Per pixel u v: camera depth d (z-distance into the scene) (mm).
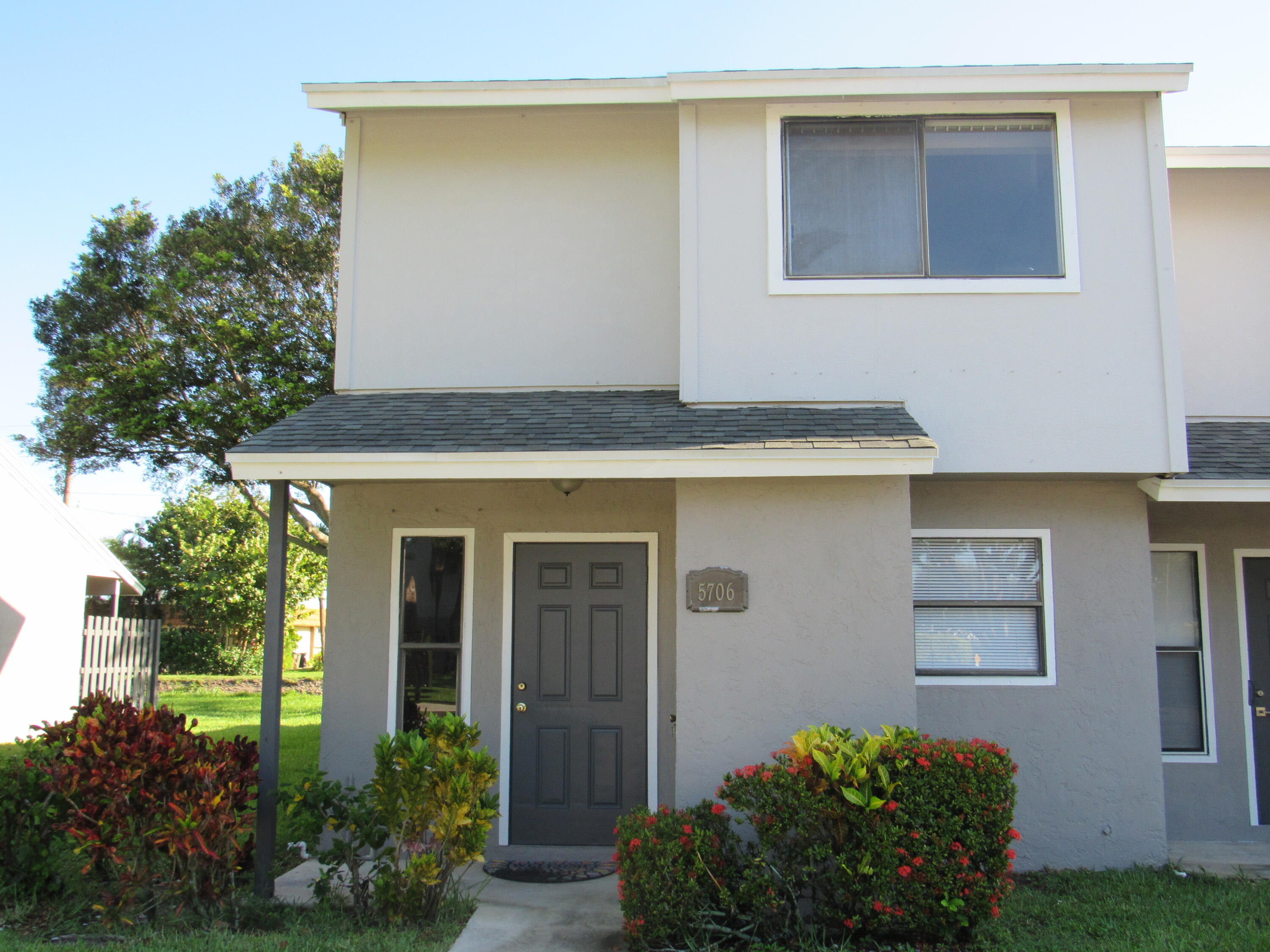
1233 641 7719
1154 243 6848
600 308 7926
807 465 5844
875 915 4781
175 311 17016
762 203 7066
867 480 6004
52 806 5625
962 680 6840
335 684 7289
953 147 7102
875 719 5805
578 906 5715
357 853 5398
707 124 7160
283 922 5258
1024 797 6695
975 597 7035
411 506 7449
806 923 4996
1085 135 6984
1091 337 6773
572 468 5977
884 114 7102
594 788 7117
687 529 6008
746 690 5855
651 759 7109
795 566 5949
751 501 6020
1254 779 7562
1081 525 7020
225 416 16172
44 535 12656
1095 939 4980
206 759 5391
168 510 29406
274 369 16500
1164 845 6598
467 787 5270
